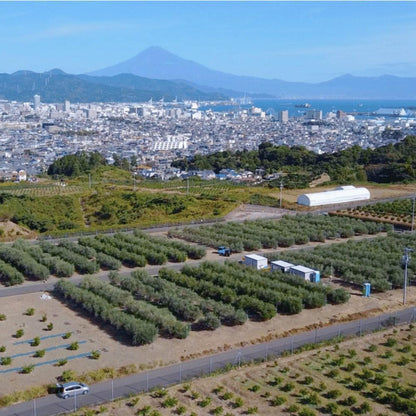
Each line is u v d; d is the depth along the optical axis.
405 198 182.88
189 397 58.31
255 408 55.78
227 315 80.19
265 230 135.88
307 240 129.25
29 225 147.50
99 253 113.25
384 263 108.06
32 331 76.69
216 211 161.00
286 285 92.25
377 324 80.44
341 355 69.19
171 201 168.88
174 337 74.62
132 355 69.25
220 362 67.50
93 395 59.59
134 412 55.50
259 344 73.50
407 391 59.69
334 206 173.62
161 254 111.00
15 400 58.44
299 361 67.56
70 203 174.12
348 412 55.00
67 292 89.31
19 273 97.56
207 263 105.00
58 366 66.12
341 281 100.88
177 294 88.50
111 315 78.56
